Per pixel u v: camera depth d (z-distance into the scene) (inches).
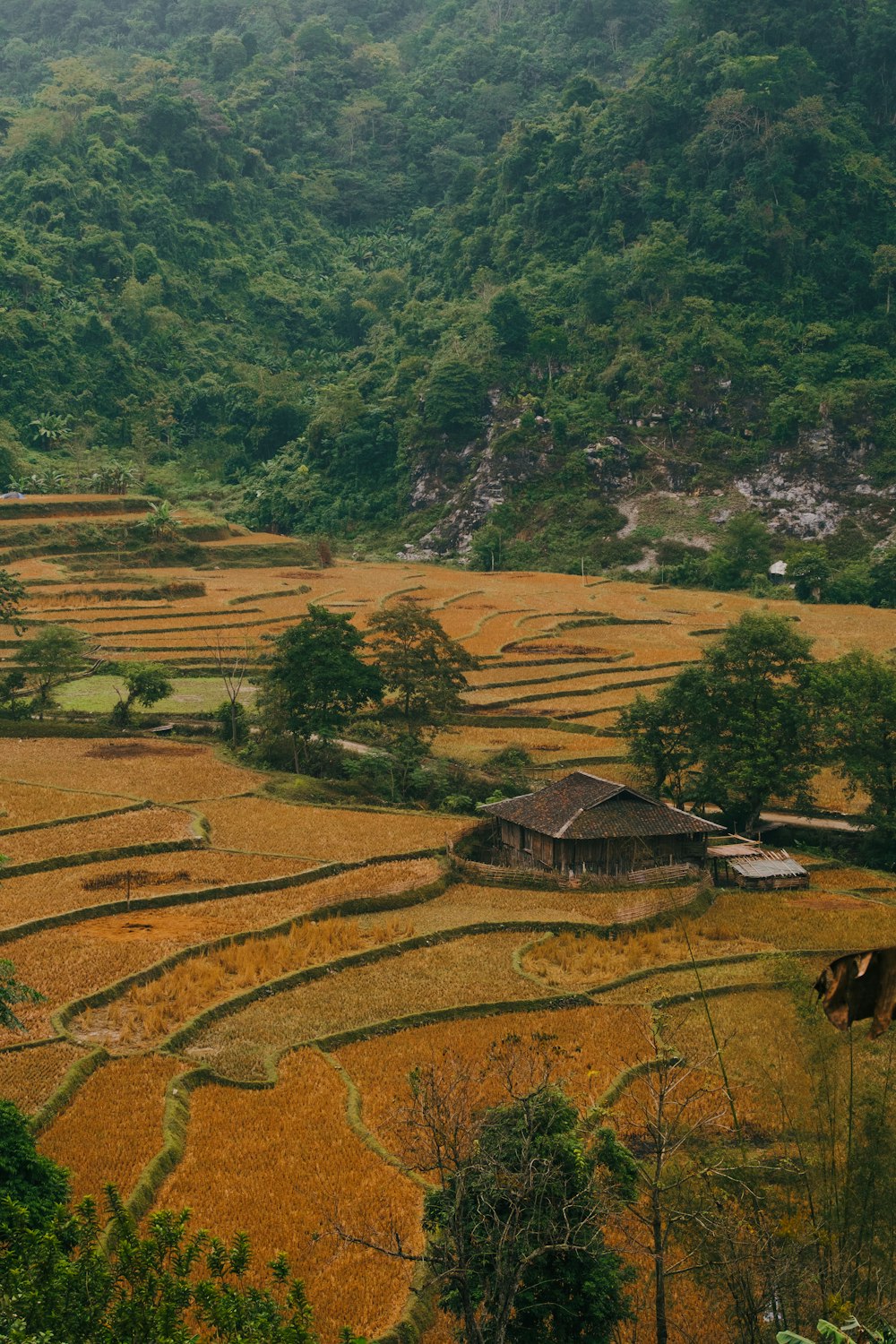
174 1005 1827.0
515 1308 994.7
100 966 1943.9
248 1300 888.9
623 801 2628.0
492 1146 1036.5
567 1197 1012.5
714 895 2450.8
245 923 2165.4
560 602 5925.2
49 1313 799.1
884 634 5290.4
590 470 7844.5
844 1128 1176.2
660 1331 995.9
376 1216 1314.0
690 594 6505.9
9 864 2364.7
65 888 2279.8
